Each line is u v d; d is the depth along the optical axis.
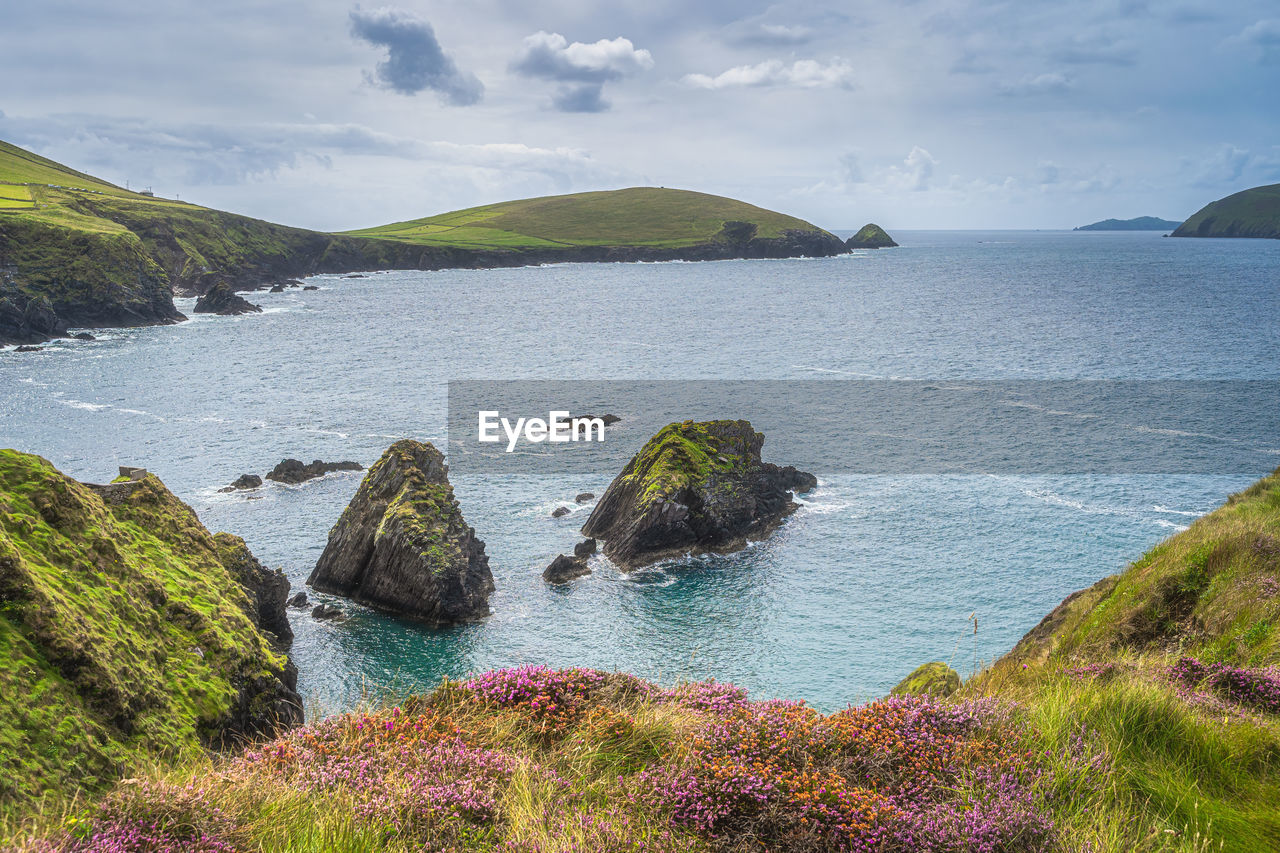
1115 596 20.27
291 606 56.34
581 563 62.12
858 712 9.55
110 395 115.06
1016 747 8.66
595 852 7.05
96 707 18.20
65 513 24.80
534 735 9.95
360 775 8.55
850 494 78.25
